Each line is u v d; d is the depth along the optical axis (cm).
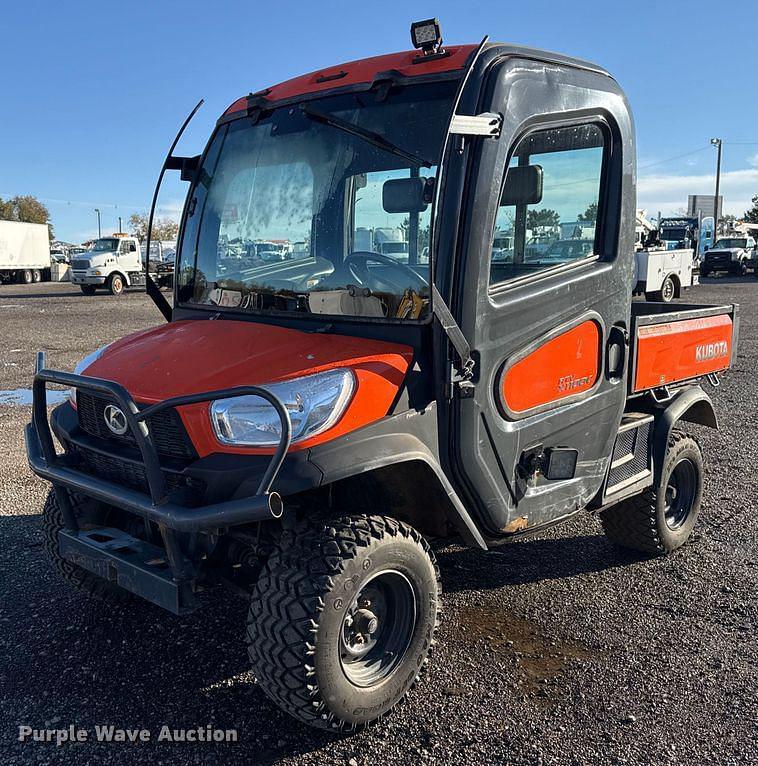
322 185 344
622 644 368
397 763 282
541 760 285
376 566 286
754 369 1155
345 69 361
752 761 285
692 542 495
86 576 380
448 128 286
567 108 348
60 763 281
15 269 3894
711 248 4028
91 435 332
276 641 271
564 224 360
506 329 326
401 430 291
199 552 304
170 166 403
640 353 420
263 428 274
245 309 363
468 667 346
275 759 284
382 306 317
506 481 338
